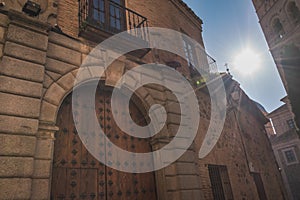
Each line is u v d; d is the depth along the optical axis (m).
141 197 5.07
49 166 3.64
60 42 4.75
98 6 6.13
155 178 5.44
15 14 4.09
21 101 3.64
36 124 3.64
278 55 18.05
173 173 5.42
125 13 6.82
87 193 4.34
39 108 3.78
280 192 12.65
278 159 23.75
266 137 15.32
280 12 17.91
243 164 9.48
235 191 7.76
